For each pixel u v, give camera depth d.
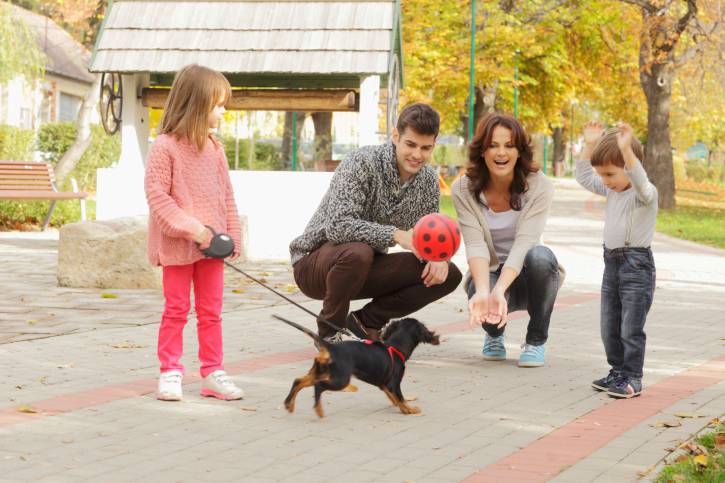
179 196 6.94
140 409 6.75
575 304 12.83
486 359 8.90
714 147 90.62
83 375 7.90
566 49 49.75
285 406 6.40
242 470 5.34
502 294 7.77
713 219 35.53
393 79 18.56
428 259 7.52
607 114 65.31
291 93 17.64
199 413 6.67
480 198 8.33
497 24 45.25
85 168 32.31
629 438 6.05
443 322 11.21
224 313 11.48
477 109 51.62
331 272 8.09
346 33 17.53
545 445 5.91
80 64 54.62
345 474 5.28
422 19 44.97
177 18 18.00
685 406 6.99
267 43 17.53
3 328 10.09
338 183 8.13
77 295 12.60
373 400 7.19
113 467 5.36
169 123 6.97
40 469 5.29
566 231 27.48
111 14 18.14
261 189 17.47
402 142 7.77
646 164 42.75
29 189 22.47
